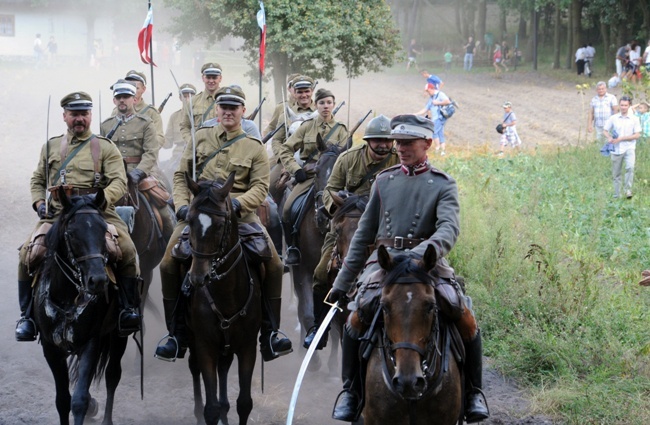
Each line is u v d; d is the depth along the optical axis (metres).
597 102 21.48
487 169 18.61
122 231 7.36
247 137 7.51
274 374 8.95
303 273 9.20
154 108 10.88
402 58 25.92
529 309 9.61
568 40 48.56
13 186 18.09
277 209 10.45
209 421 6.79
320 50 23.25
